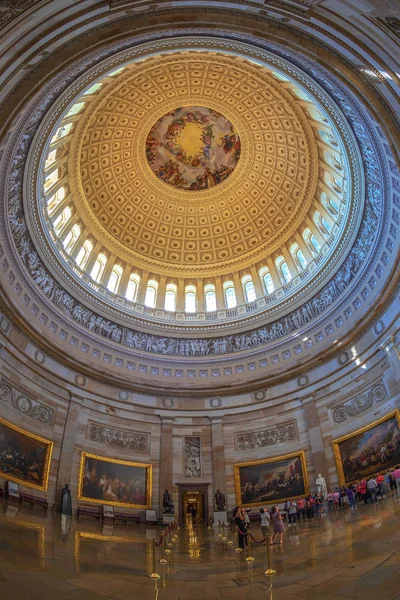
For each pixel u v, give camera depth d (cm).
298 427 3406
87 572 1062
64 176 3919
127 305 4216
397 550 1059
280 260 4438
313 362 3488
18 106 1870
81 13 1527
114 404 3544
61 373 3322
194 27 1809
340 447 3108
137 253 4538
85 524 2428
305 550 1356
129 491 3272
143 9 1661
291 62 2394
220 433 3609
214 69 3928
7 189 2920
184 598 916
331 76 2133
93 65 2419
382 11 1254
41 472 2914
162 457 3494
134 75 3781
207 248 4759
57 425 3156
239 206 4716
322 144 3781
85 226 4222
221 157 4600
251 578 1073
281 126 4153
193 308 4509
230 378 3906
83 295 3812
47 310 3441
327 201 4016
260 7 1617
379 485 2547
